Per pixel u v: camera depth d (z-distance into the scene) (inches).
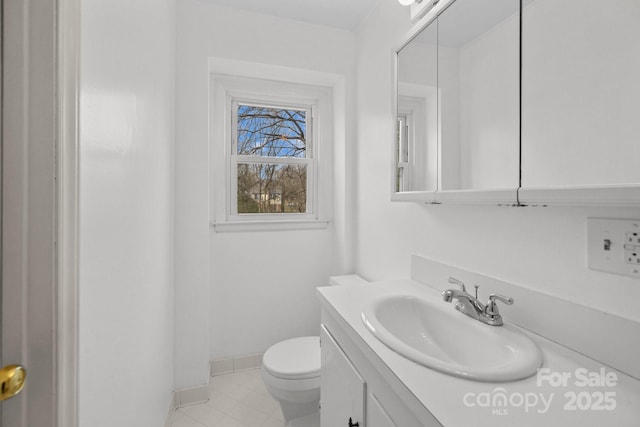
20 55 21.6
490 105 36.9
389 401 29.2
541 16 30.7
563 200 27.8
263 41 75.3
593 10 26.1
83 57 25.5
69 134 23.1
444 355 38.1
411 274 56.2
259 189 88.2
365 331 34.6
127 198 36.6
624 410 22.0
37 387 22.3
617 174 24.5
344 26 80.7
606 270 27.6
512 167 33.9
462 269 44.4
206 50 70.9
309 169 92.0
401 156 55.8
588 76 26.5
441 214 49.7
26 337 22.0
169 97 62.0
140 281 41.9
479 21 38.7
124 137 35.4
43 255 22.1
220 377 79.7
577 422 20.8
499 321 35.3
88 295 26.8
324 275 90.5
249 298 83.8
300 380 55.7
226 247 81.7
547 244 33.1
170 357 64.9
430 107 47.9
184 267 69.5
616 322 26.6
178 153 68.8
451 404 22.5
